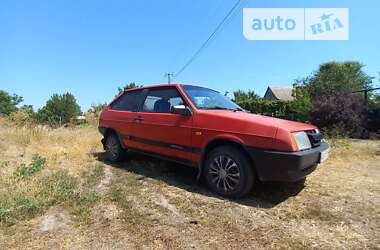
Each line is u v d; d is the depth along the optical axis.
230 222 3.47
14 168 5.41
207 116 4.55
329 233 3.22
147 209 3.83
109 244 3.01
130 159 6.49
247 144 4.01
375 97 15.05
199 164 4.58
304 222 3.48
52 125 13.17
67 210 3.77
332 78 39.38
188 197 4.25
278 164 3.78
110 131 6.43
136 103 5.95
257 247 2.95
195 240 3.09
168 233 3.23
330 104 13.02
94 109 16.80
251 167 4.05
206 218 3.58
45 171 5.35
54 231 3.26
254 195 4.30
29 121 11.41
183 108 4.77
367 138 11.90
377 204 3.94
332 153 7.04
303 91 21.28
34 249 2.92
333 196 4.23
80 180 5.00
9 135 8.28
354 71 40.75
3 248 2.93
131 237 3.15
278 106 19.75
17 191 4.09
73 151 7.18
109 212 3.74
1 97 46.72
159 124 5.21
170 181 4.99
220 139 4.32
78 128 12.80
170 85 5.38
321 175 5.32
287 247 2.95
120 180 5.03
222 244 3.01
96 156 6.96
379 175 5.35
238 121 4.20
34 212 3.65
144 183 4.87
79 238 3.13
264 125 3.97
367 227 3.34
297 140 3.86
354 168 5.88
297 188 4.58
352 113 12.59
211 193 4.42
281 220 3.53
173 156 5.00
